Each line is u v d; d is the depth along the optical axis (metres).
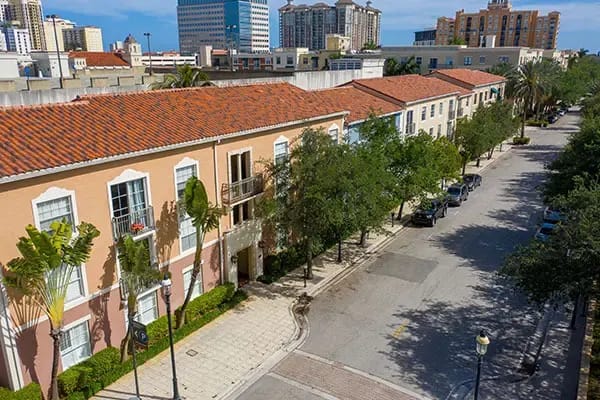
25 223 13.90
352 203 22.25
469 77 57.78
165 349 18.34
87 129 16.59
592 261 15.28
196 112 21.00
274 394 16.09
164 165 17.98
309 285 23.72
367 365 17.62
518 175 46.12
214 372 17.16
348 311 21.39
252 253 23.70
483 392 16.17
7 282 13.07
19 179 13.36
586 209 16.61
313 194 21.14
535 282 16.33
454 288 23.53
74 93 27.50
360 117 30.97
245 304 21.88
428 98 42.97
